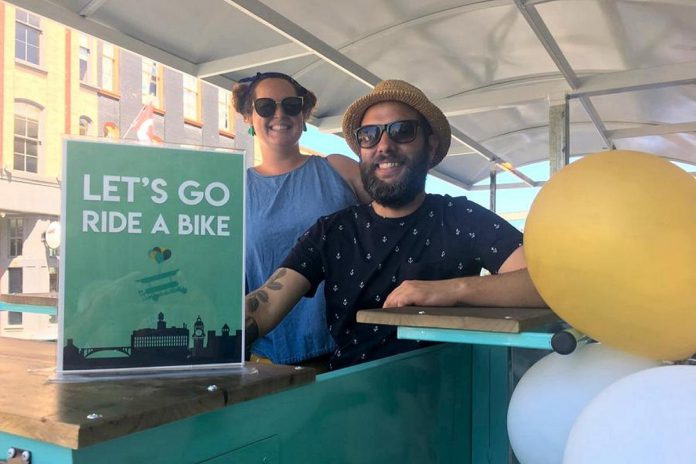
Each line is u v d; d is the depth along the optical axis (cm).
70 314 99
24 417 75
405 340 182
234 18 345
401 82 198
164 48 371
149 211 104
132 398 85
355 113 205
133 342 102
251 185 248
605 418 95
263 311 179
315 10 373
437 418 165
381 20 390
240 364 107
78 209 101
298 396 109
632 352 113
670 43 446
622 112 620
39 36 1212
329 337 215
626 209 101
